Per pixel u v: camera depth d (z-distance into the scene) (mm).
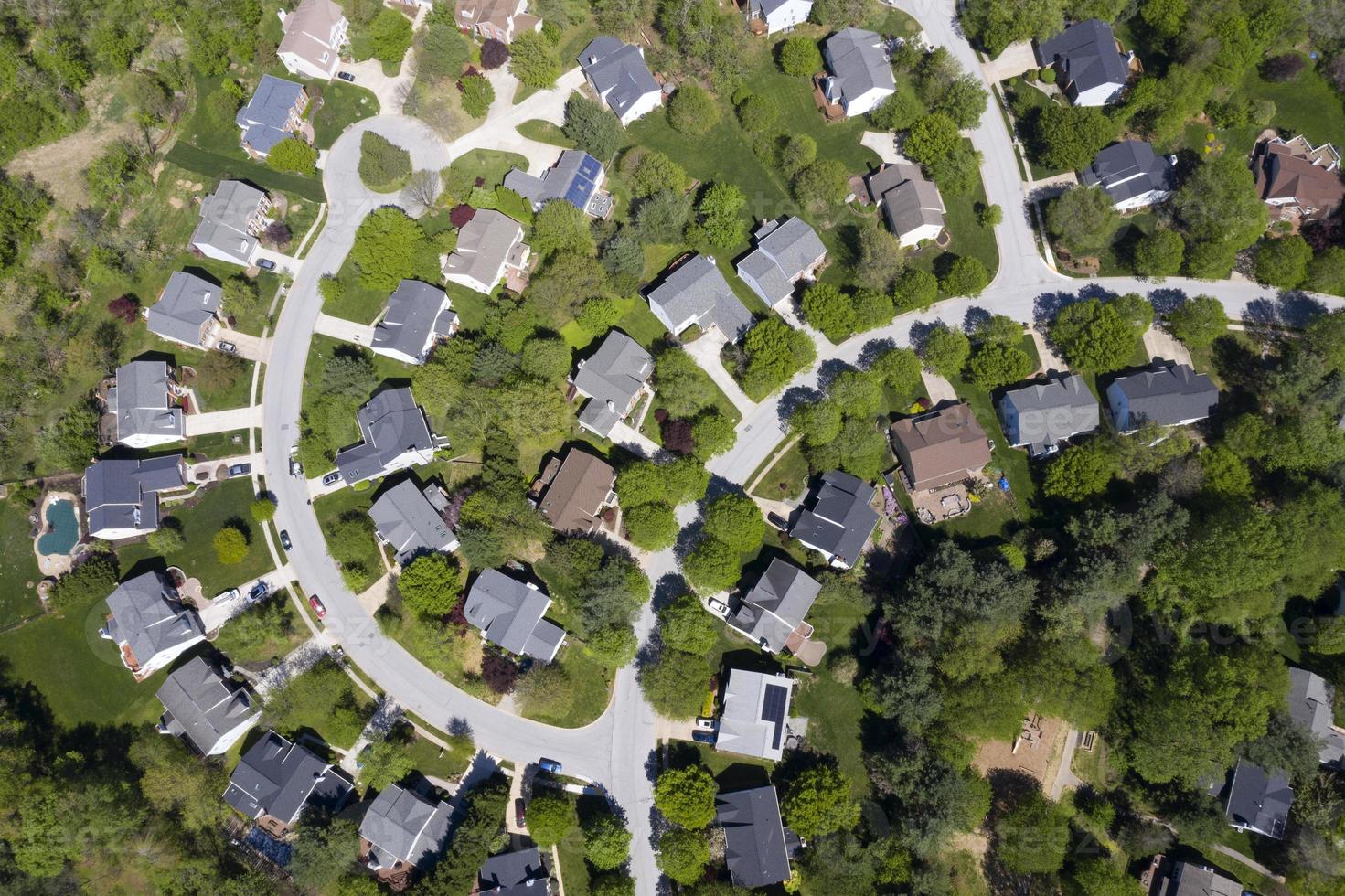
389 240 104938
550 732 98125
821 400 104438
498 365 101438
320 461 102688
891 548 101812
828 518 98562
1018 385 104812
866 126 114312
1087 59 110875
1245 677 90875
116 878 93312
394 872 93438
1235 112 111750
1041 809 90750
